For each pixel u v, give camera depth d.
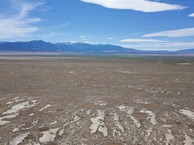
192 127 15.05
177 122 16.09
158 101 22.75
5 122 15.59
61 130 14.14
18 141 12.32
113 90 28.64
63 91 27.48
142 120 16.44
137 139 12.88
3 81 34.38
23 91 26.97
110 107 20.17
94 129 14.41
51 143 12.12
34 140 12.49
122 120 16.38
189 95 25.78
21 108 19.31
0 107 19.56
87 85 32.22
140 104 21.44
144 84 33.44
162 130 14.40
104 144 12.09
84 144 12.08
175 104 21.55
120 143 12.27
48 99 22.86
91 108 19.70
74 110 18.94
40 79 37.38
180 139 12.96
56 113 17.95
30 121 15.88
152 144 12.23
